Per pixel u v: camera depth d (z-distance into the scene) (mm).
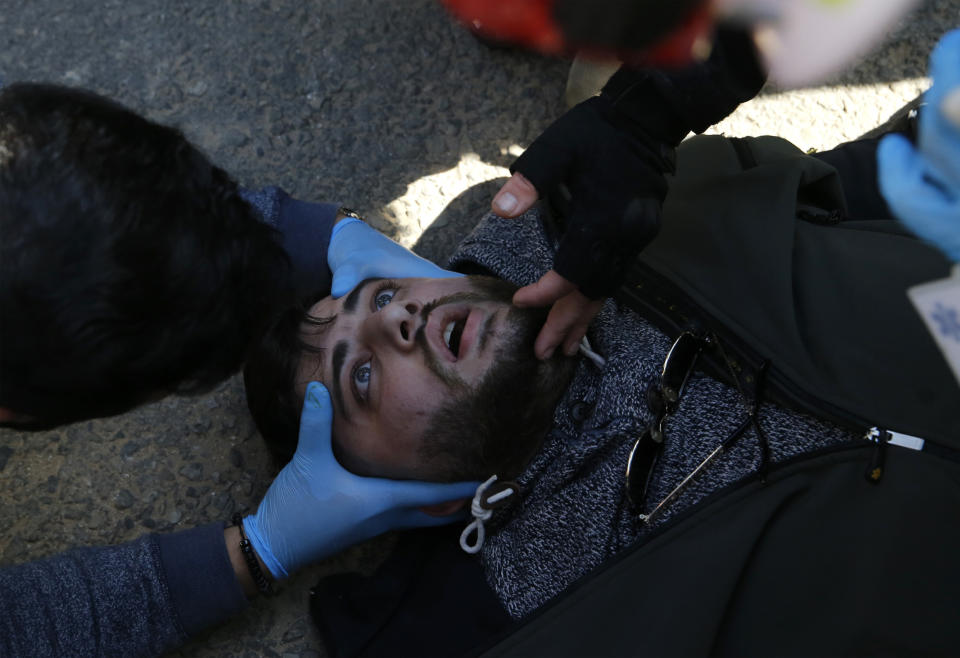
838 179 1429
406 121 1878
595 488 1218
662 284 1317
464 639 1220
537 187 1068
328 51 1933
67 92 919
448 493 1270
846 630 1049
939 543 1063
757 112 1927
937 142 762
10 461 1495
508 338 1223
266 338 1304
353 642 1244
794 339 1211
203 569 1251
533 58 1965
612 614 1124
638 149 1068
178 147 959
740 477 1154
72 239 840
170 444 1529
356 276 1412
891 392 1147
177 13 1942
